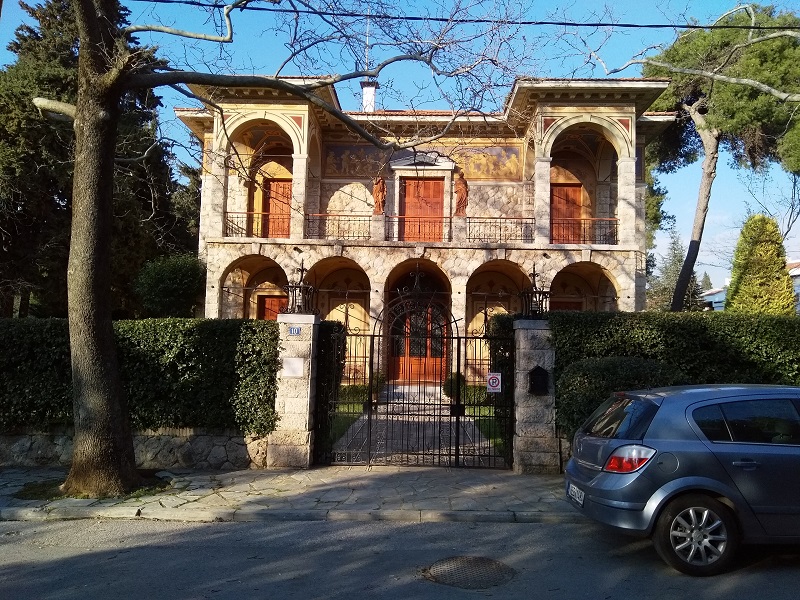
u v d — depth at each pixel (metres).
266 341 9.16
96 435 7.62
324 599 4.45
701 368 8.78
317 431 9.45
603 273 19.58
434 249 18.67
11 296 19.92
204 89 16.55
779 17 15.88
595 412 6.32
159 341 9.21
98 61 7.75
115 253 20.94
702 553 4.94
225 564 5.27
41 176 18.81
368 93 22.25
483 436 12.09
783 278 16.98
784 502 4.96
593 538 6.10
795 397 5.30
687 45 17.08
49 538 6.10
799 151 16.30
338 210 21.03
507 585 4.76
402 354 19.84
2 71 19.36
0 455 9.38
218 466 9.09
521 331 8.97
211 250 18.53
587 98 18.39
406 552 5.62
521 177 20.95
